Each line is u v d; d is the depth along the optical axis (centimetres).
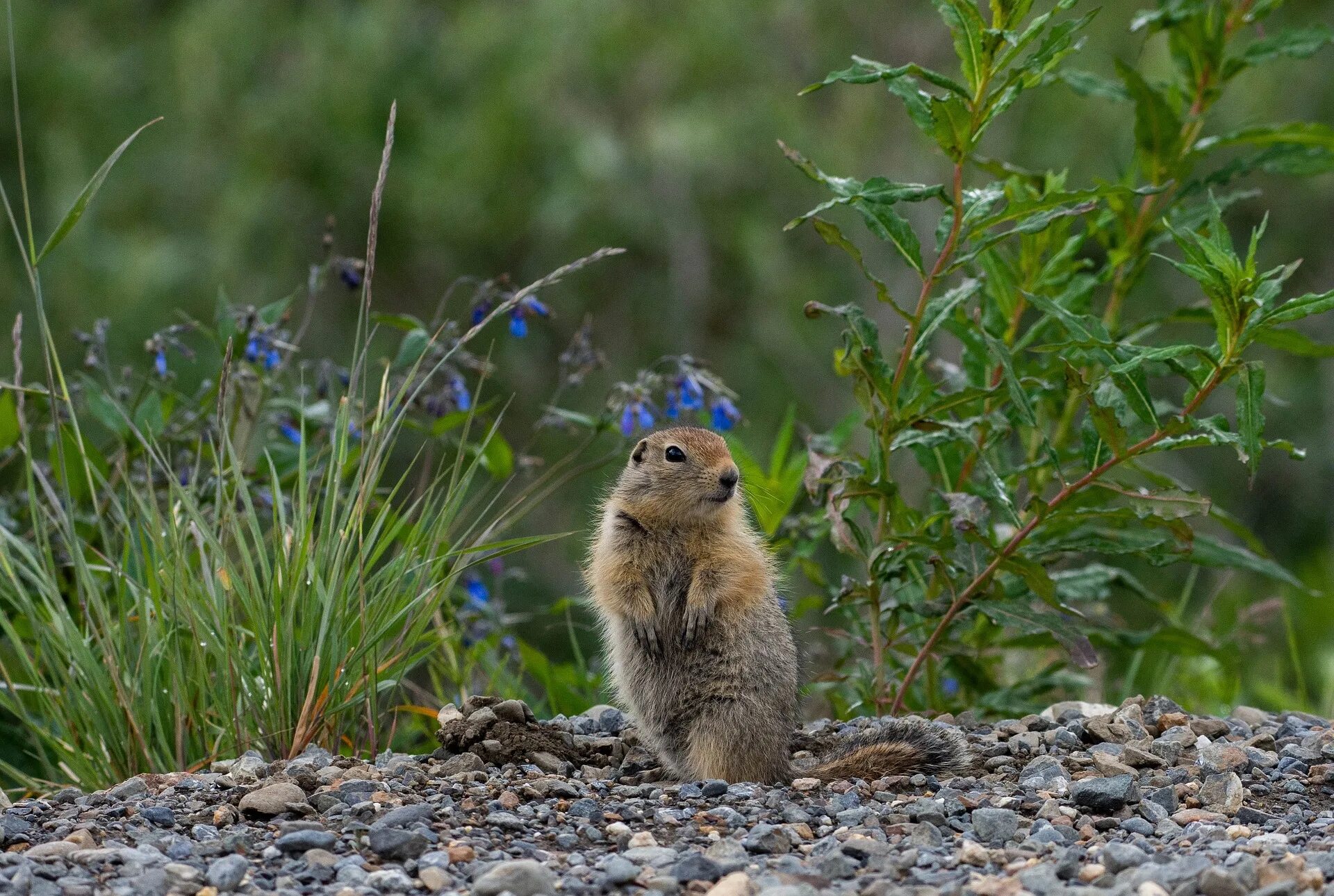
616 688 999
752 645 912
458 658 1285
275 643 941
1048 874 677
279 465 1220
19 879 667
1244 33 2791
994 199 999
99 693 943
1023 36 932
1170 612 1230
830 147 3102
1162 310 2830
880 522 1070
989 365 1158
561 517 2905
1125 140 1702
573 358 1286
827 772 914
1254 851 731
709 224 3138
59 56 3075
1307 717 1062
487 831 775
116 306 2717
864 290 3095
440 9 3244
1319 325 2975
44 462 1316
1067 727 995
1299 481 2892
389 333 3106
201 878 690
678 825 796
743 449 1229
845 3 3167
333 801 808
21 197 2967
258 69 3161
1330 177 2916
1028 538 1126
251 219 2908
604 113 3145
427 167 3016
